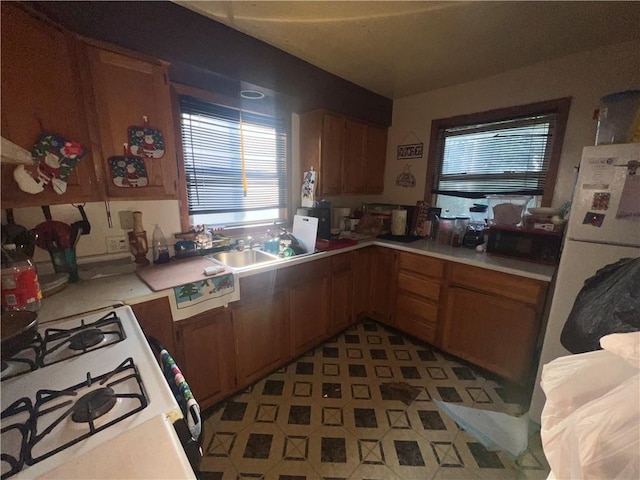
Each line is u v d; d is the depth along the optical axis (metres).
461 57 1.89
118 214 1.58
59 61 1.08
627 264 1.10
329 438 1.44
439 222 2.37
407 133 2.79
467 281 1.93
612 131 1.23
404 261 2.29
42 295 1.18
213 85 1.77
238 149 2.16
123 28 1.22
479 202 2.39
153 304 1.26
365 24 1.51
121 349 0.86
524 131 2.11
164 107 1.41
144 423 0.60
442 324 2.10
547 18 1.43
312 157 2.43
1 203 1.00
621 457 0.48
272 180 2.44
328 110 2.32
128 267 1.57
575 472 0.52
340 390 1.77
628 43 1.65
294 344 2.00
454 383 1.84
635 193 1.11
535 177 2.09
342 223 2.71
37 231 1.29
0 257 1.02
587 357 0.66
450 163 2.55
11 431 0.59
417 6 1.34
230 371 1.63
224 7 1.38
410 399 1.70
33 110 1.03
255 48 1.67
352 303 2.44
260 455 1.34
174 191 1.51
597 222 1.20
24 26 0.97
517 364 1.75
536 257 1.79
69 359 0.82
